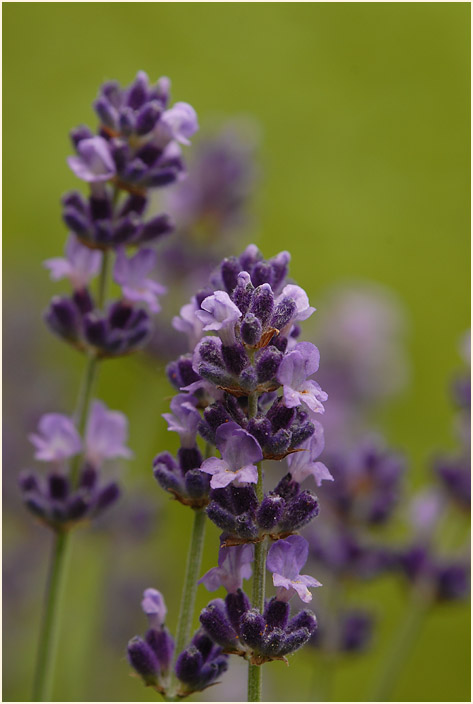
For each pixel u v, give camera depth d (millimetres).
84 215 325
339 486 401
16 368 617
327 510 407
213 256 512
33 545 512
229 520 262
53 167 811
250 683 262
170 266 499
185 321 281
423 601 389
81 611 481
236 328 266
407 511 433
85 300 325
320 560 382
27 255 758
